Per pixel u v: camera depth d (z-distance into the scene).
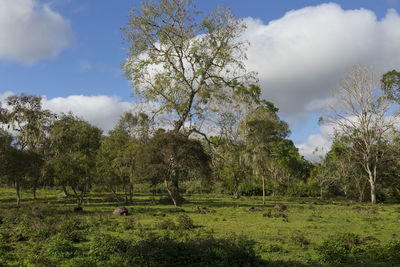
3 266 9.24
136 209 25.88
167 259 8.82
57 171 29.86
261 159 41.34
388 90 44.84
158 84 36.03
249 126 43.78
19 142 42.56
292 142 61.53
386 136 45.47
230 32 35.28
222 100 39.69
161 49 35.62
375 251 10.23
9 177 33.47
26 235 13.80
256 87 47.22
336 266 9.05
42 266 9.08
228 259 8.99
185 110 36.28
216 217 21.09
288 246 11.70
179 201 34.00
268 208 28.81
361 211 25.64
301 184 57.12
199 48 35.16
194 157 30.02
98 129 44.06
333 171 50.12
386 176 48.56
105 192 53.41
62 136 39.81
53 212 23.66
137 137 36.19
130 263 8.70
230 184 44.47
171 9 34.41
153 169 29.17
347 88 46.19
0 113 42.28
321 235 14.04
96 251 9.94
